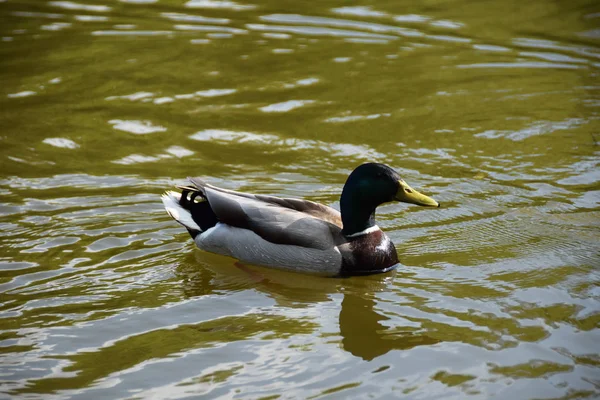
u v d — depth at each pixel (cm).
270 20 2211
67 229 1162
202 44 2034
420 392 793
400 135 1551
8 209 1220
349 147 1495
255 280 1045
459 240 1148
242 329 920
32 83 1786
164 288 1015
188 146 1492
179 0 2394
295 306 977
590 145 1490
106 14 2269
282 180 1352
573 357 849
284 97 1733
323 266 1045
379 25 2170
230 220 1080
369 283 1037
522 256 1093
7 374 823
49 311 949
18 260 1068
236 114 1645
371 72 1877
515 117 1631
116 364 845
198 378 820
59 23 2184
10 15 2247
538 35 2089
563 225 1187
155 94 1741
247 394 791
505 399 780
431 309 960
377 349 873
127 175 1361
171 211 1113
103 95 1733
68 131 1548
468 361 846
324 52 1988
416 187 1330
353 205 1057
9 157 1425
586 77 1838
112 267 1062
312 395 789
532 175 1373
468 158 1447
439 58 1956
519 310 951
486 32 2117
